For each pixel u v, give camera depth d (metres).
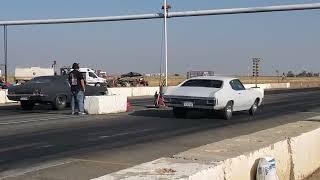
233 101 19.80
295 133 9.10
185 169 5.62
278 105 29.80
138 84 69.25
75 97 21.42
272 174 7.08
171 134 14.73
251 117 20.91
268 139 8.20
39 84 23.98
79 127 16.20
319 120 11.84
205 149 7.07
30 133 14.50
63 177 8.59
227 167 6.18
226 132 15.42
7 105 28.86
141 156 10.81
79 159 10.35
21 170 9.17
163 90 25.67
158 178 5.19
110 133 14.74
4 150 11.38
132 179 5.14
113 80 69.31
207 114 21.38
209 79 20.22
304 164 9.11
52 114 21.47
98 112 21.42
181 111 20.06
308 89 65.94
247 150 7.01
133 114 21.42
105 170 9.21
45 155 10.80
